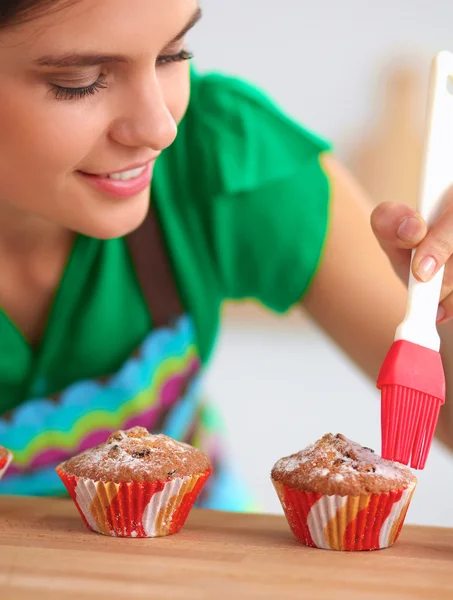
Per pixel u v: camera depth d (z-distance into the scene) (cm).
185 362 92
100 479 75
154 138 73
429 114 71
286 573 69
